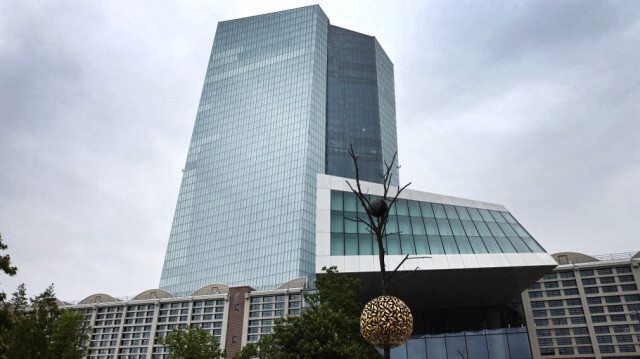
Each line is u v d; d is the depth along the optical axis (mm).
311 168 182500
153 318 93625
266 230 175625
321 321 32188
